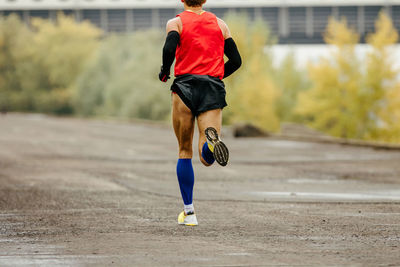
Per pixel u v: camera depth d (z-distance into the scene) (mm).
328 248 12195
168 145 55656
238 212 17875
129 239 13359
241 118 159250
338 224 15484
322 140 57406
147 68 171750
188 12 15117
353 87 134750
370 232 14234
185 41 14859
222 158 13625
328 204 19812
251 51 165875
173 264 10688
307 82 185875
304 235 13820
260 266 10484
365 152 46312
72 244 12758
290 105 182250
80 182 27141
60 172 31891
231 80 160000
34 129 87812
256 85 157500
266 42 172125
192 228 14938
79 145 55094
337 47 136375
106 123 115188
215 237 13594
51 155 43781
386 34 134500
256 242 12922
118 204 19891
